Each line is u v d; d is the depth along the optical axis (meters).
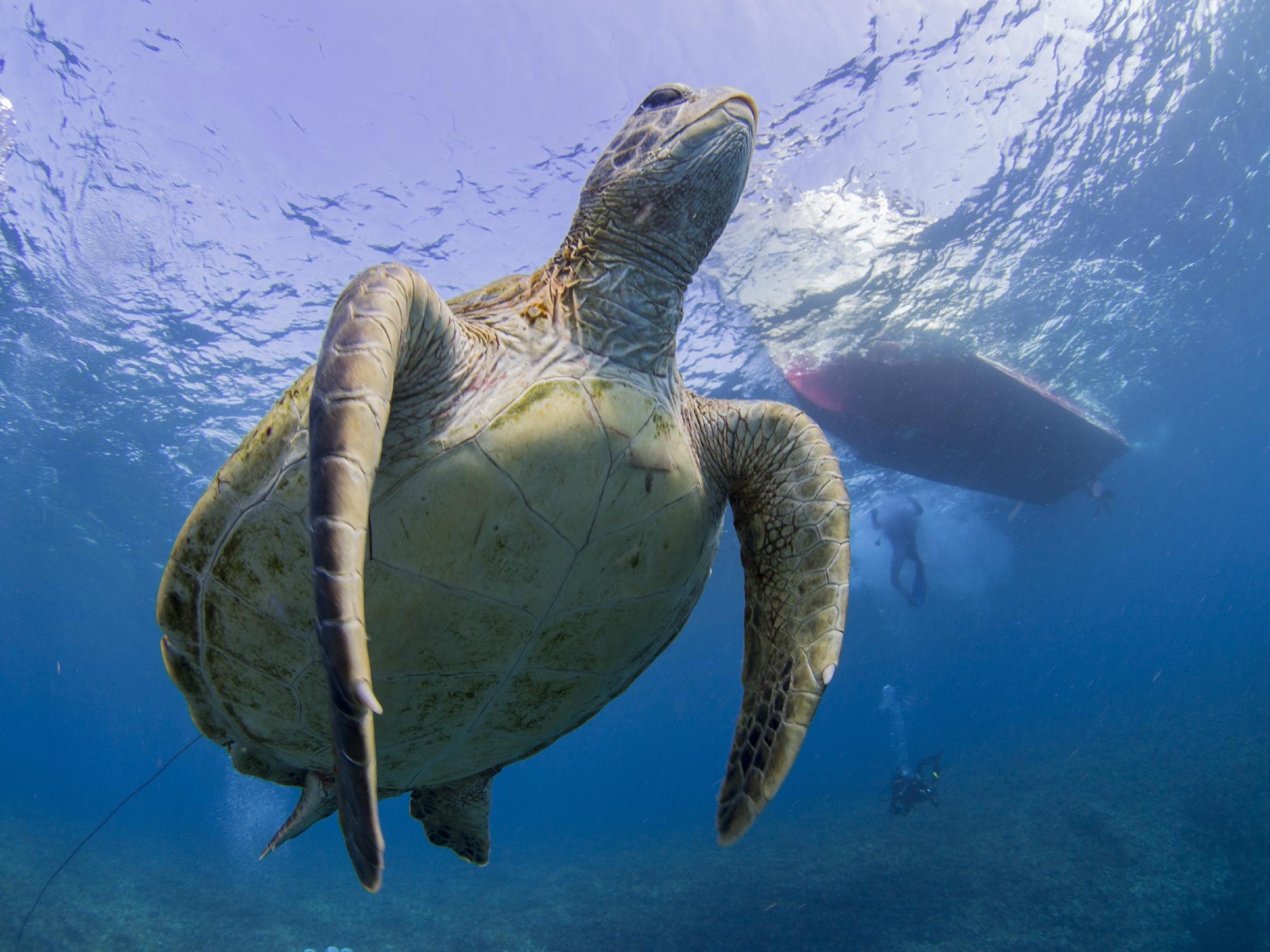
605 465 1.96
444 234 10.59
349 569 1.20
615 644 2.33
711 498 2.65
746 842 22.03
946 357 13.51
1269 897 10.78
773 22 8.50
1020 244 12.52
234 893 18.80
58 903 14.88
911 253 11.63
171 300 11.91
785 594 2.45
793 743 2.12
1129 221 13.52
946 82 9.45
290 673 2.03
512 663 2.16
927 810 20.59
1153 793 16.45
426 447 1.79
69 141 9.38
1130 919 11.05
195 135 9.25
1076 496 26.28
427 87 8.82
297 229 10.48
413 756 2.45
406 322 1.58
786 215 10.45
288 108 8.98
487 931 15.54
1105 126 10.96
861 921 12.49
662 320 2.36
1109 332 17.56
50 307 12.36
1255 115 12.11
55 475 19.22
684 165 2.30
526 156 9.58
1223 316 19.11
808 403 14.22
